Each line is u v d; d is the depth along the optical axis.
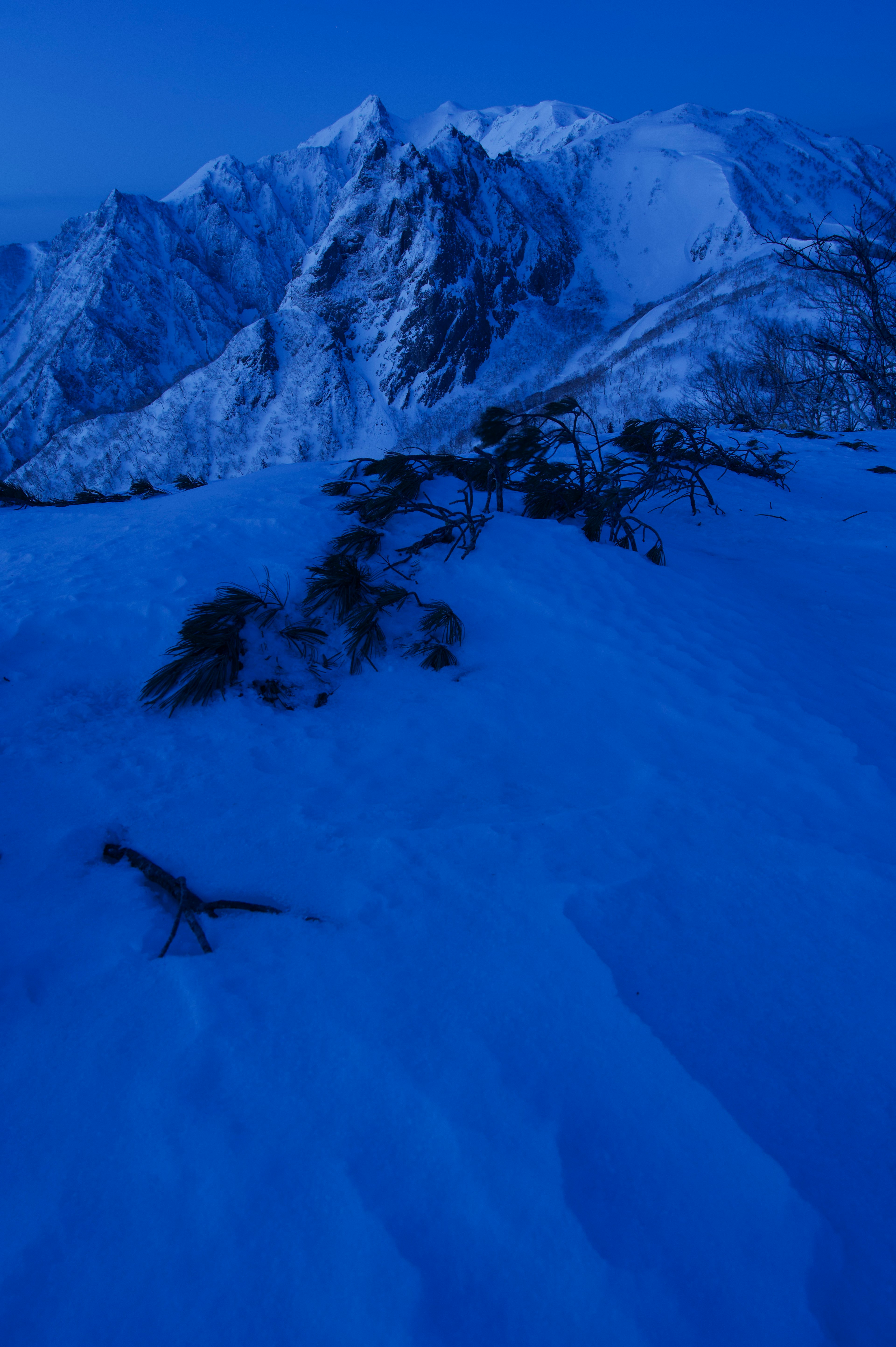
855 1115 1.36
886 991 1.64
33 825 2.11
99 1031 1.46
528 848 2.04
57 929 1.73
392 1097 1.32
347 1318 1.02
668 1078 1.37
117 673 2.98
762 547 5.52
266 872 1.97
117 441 148.62
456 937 1.72
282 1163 1.21
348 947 1.69
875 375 14.98
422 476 4.70
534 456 4.84
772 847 2.09
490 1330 1.01
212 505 4.49
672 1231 1.13
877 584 4.79
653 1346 0.99
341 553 3.82
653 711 2.91
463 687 3.09
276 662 3.16
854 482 7.68
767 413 18.20
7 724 2.58
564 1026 1.48
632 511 5.99
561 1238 1.10
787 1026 1.54
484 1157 1.21
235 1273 1.07
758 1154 1.24
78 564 3.66
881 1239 1.17
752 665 3.28
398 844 2.07
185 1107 1.30
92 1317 1.02
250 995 1.55
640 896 1.86
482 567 3.93
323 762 2.57
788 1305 1.06
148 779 2.39
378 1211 1.14
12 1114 1.30
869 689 3.29
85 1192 1.18
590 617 3.54
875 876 1.97
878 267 13.69
